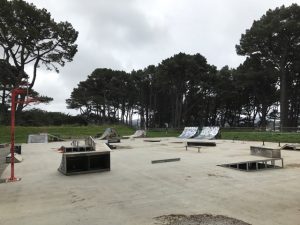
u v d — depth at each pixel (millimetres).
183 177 8812
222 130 41344
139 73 63219
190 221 4980
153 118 65125
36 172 10281
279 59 41125
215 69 50219
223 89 51219
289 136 24422
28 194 7145
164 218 5184
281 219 5043
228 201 6176
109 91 67312
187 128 34781
